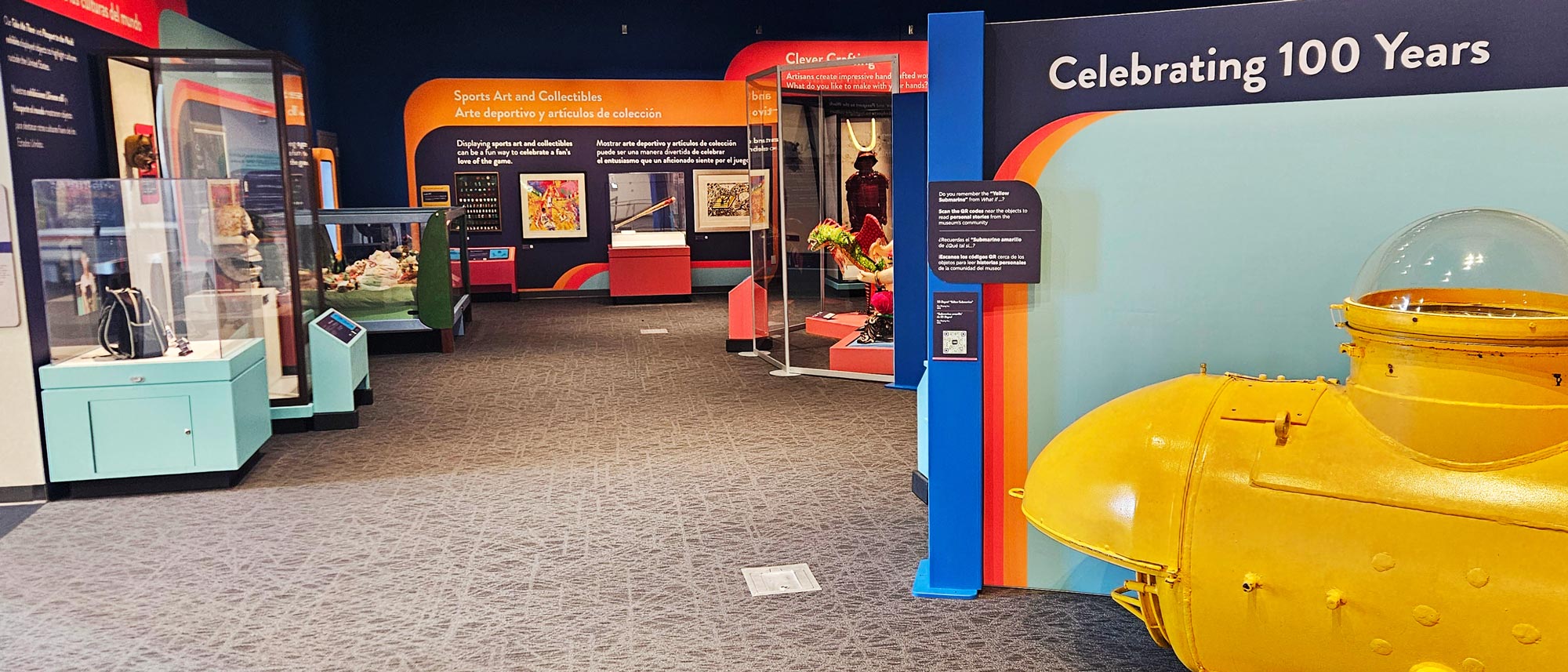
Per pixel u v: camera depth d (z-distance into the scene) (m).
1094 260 3.39
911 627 3.44
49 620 3.60
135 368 5.03
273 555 4.22
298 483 5.28
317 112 12.48
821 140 11.01
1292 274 3.24
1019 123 3.37
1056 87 3.32
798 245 10.87
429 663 3.23
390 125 13.28
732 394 7.41
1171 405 2.70
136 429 5.06
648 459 5.67
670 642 3.35
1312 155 3.16
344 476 5.40
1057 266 3.43
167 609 3.68
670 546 4.27
